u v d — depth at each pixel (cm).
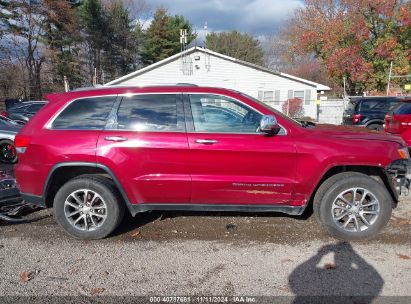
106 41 4338
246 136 384
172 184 390
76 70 3991
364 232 389
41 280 322
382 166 382
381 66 3027
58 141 391
